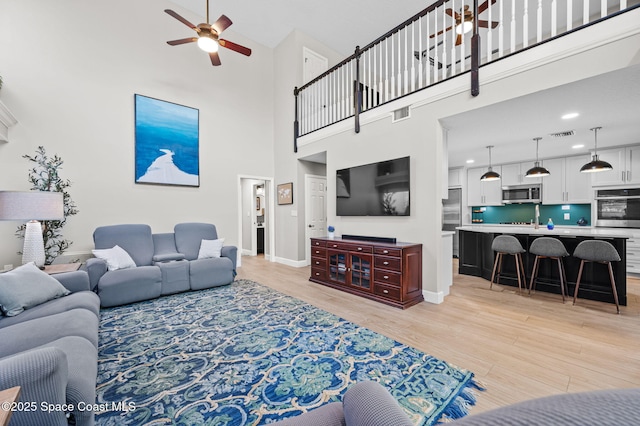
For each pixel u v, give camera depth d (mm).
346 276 3750
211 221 5148
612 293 3203
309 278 4504
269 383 1745
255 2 4691
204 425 1405
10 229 3445
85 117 3938
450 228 7281
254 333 2451
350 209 4211
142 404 1559
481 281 4320
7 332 1543
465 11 3521
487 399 1598
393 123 3672
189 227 4320
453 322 2693
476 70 2852
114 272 3158
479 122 3406
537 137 4227
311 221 5770
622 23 2121
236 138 5492
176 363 1976
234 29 5398
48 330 1586
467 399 1597
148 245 3871
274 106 6074
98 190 4027
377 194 3822
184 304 3215
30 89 3570
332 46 5934
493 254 4250
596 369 1887
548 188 5898
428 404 1547
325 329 2531
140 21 4398
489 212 7035
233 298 3445
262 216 7703
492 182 6684
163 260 3777
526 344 2240
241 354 2096
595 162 4129
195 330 2518
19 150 3498
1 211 2365
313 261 4266
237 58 5512
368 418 662
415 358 2027
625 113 3123
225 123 5340
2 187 3412
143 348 2189
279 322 2697
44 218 2551
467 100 2980
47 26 3689
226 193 5348
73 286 2439
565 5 4031
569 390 1689
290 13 4949
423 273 3379
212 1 4641
